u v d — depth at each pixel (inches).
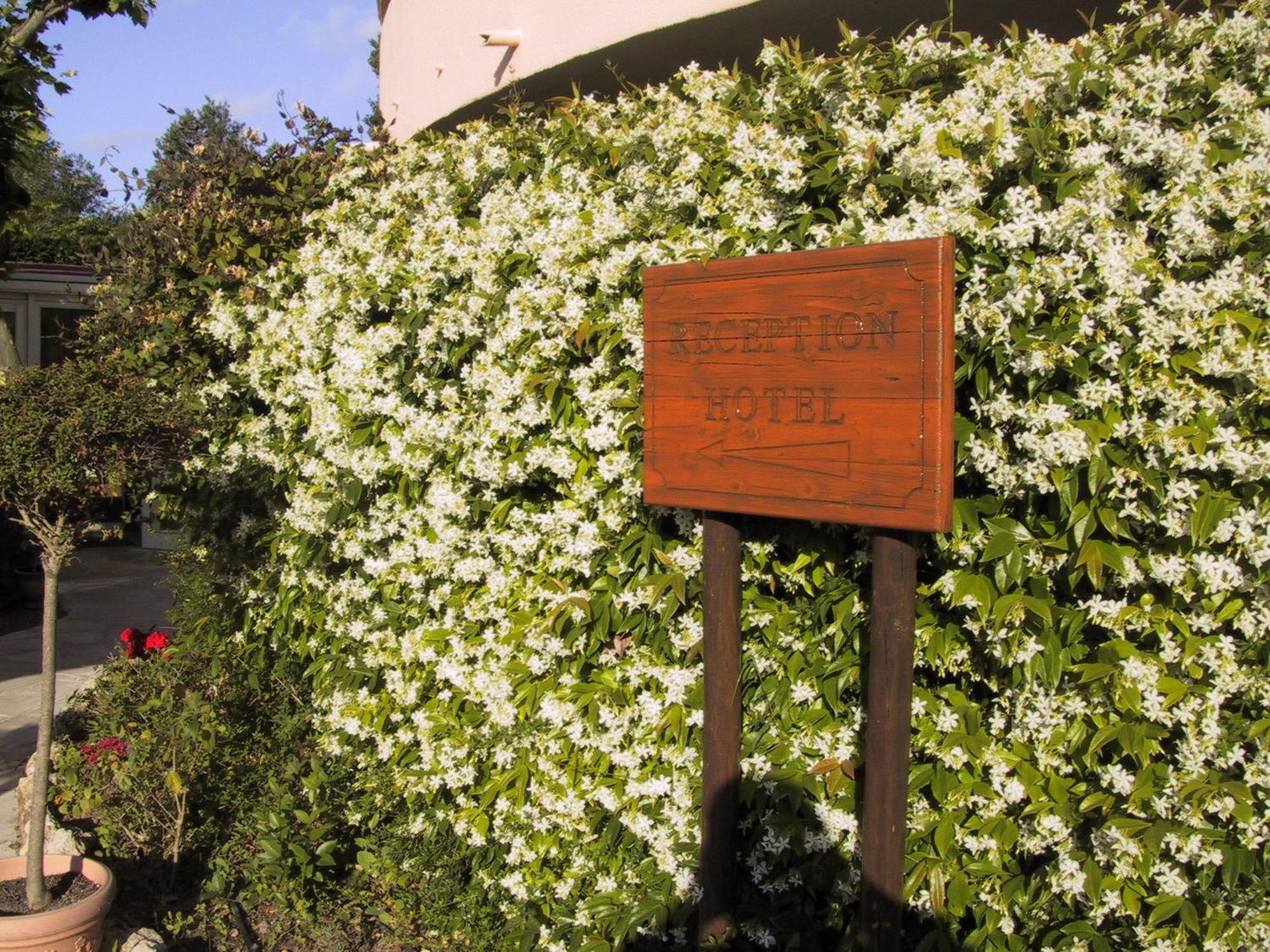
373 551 156.3
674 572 108.2
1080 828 90.4
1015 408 86.6
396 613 150.2
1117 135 88.9
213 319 193.2
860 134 95.7
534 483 127.3
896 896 86.0
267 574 185.8
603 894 115.9
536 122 145.5
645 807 114.4
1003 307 85.9
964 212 88.3
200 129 211.9
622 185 119.4
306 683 181.2
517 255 127.4
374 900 142.7
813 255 86.0
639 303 110.6
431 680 144.9
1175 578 82.6
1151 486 81.0
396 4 274.1
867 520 83.1
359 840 148.4
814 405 86.2
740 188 102.8
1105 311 82.4
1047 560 87.7
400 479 148.1
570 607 116.7
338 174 186.7
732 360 92.0
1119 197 85.9
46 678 121.7
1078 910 92.1
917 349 79.7
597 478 115.8
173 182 203.3
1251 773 83.3
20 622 334.6
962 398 93.1
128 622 334.6
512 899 130.2
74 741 174.1
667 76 193.2
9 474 116.1
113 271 216.4
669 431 97.6
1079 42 94.3
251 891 142.3
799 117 103.3
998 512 89.6
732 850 100.7
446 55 232.1
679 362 96.3
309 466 165.6
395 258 150.8
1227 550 83.2
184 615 204.5
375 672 156.8
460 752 135.2
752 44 173.8
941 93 101.2
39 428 117.5
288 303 180.2
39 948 113.4
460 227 144.3
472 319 133.0
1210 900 86.7
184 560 204.4
